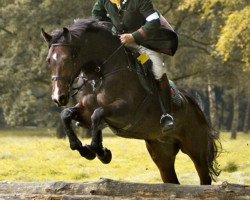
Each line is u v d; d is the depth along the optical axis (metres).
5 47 47.38
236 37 25.39
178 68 45.34
